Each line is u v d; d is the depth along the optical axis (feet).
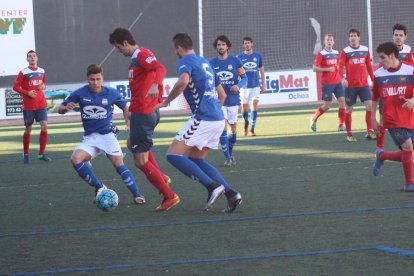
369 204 46.68
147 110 48.24
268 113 139.23
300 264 32.71
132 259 34.88
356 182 55.72
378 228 39.60
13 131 129.80
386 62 50.98
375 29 169.58
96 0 158.81
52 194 56.85
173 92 45.52
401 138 50.88
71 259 35.35
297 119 122.93
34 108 80.12
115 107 156.97
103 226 43.21
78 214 47.60
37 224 44.70
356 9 168.14
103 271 32.83
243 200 50.19
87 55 158.81
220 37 70.28
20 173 71.10
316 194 51.19
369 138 86.84
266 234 39.22
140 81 48.49
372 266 31.91
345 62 86.12
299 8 167.12
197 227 41.83
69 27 157.79
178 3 162.09
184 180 61.26
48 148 95.96
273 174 62.18
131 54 48.78
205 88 45.68
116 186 59.67
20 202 53.52
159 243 38.11
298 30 167.22
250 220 43.27
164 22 161.68
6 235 41.55
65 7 157.48
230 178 61.05
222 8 164.55
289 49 167.12
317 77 160.56
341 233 38.70
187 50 46.16
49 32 156.76
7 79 152.97
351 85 85.81
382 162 54.24
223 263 33.45
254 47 166.40
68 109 50.55
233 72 69.82
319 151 77.10
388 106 51.16
